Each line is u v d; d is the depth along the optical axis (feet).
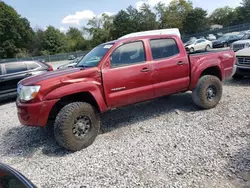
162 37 16.20
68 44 244.01
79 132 13.19
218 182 9.57
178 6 224.94
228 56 19.16
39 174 11.36
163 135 14.24
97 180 10.39
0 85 27.96
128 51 14.84
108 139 14.42
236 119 15.52
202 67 17.35
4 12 214.90
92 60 14.79
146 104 20.40
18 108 13.32
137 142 13.65
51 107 12.70
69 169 11.52
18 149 14.40
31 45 240.32
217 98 17.90
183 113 17.52
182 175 10.17
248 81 26.32
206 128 14.64
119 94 14.33
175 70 16.29
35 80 13.01
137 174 10.53
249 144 12.25
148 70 15.19
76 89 13.01
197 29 216.95
